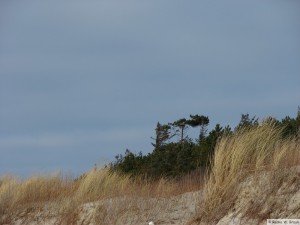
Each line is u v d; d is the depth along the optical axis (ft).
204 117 181.68
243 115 78.23
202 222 51.11
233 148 52.70
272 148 53.36
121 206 63.31
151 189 69.77
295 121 80.59
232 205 50.26
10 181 83.15
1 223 72.79
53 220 68.95
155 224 58.34
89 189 71.51
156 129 176.24
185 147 107.96
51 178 81.41
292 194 47.24
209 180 52.75
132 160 113.60
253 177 50.42
